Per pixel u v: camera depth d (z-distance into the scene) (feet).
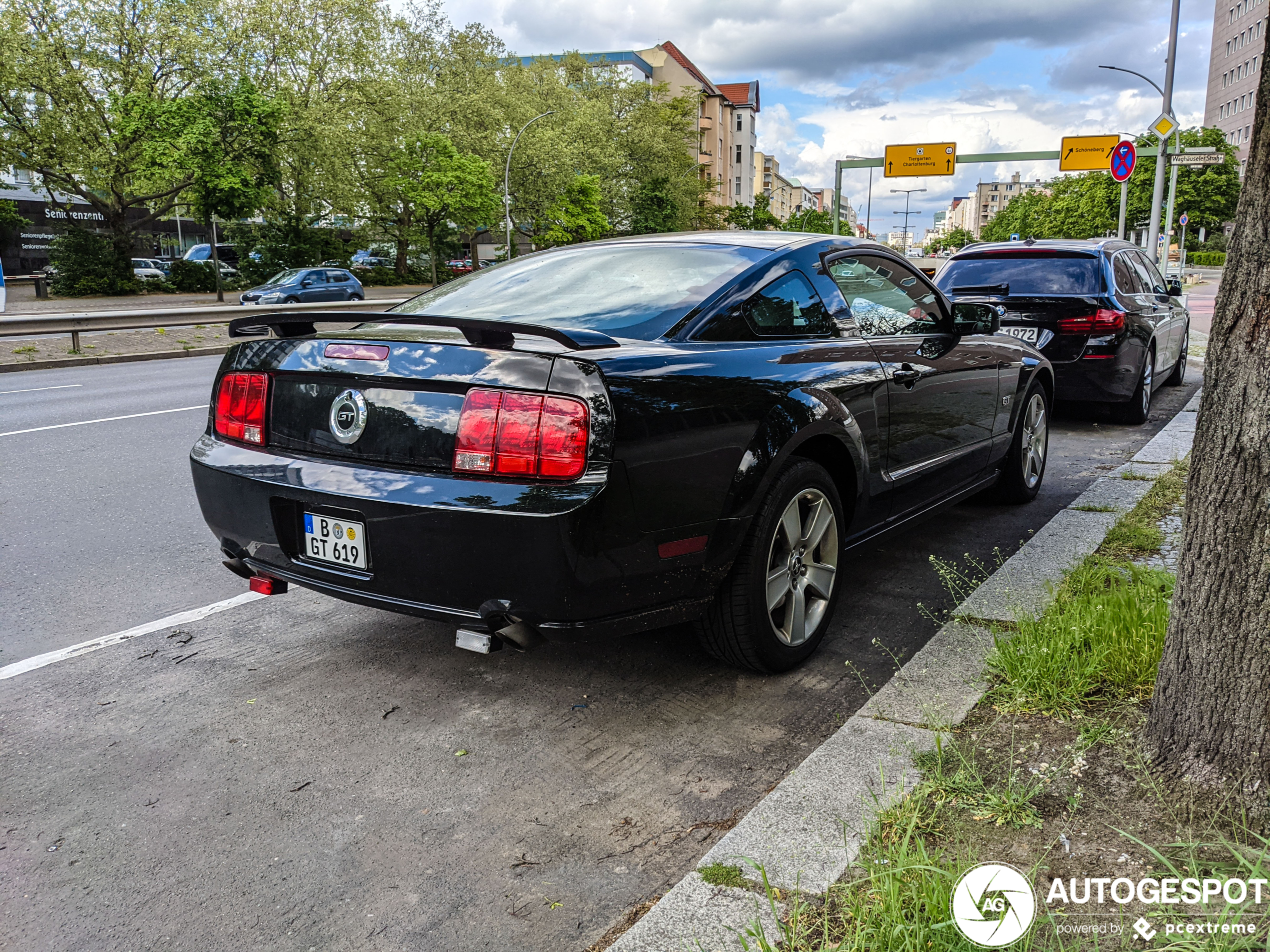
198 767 8.35
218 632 11.61
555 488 7.52
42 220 158.20
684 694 9.70
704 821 7.40
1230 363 6.32
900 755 7.77
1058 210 267.18
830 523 10.37
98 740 8.86
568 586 7.63
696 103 264.31
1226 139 288.92
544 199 161.48
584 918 6.27
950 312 14.02
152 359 51.16
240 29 120.06
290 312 9.05
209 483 9.60
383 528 8.10
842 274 11.62
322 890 6.61
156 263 144.97
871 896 5.84
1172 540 13.41
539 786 7.97
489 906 6.41
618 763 8.32
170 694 9.86
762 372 9.28
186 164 104.32
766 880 5.55
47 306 95.76
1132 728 7.71
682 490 8.21
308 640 11.32
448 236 156.46
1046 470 20.34
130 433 25.75
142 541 15.53
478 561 7.72
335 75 137.90
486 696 9.76
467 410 7.81
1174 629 6.85
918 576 13.43
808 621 10.44
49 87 106.42
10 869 6.88
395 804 7.73
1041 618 9.91
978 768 7.41
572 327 9.32
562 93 184.55
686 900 6.09
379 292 137.39
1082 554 12.87
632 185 209.56
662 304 9.57
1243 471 6.25
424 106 142.20
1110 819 6.58
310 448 8.82
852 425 10.40
